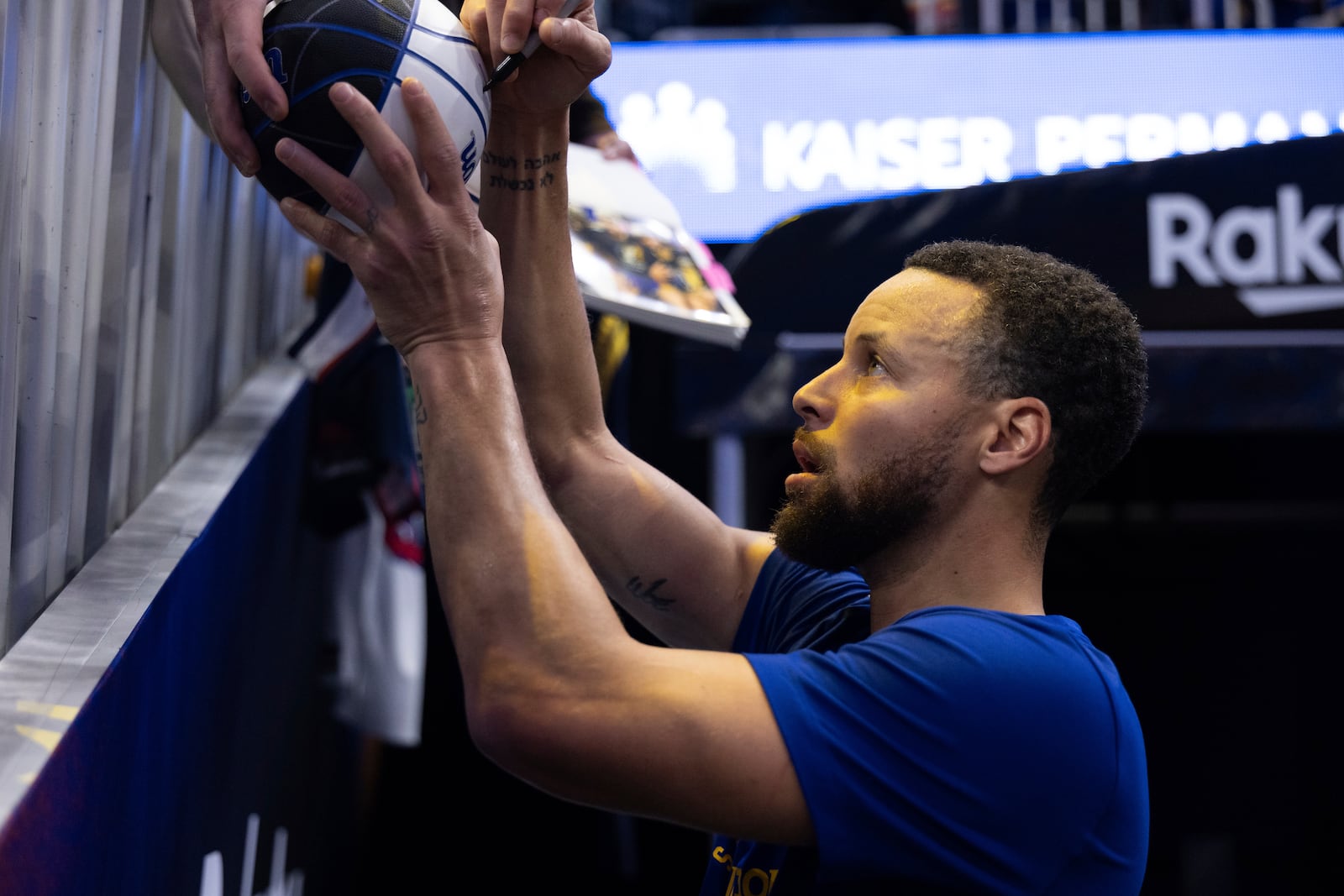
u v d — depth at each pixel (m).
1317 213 2.50
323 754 2.50
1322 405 2.51
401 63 0.82
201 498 1.28
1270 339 2.52
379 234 0.79
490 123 1.01
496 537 0.80
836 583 1.07
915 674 0.80
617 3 3.11
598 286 1.27
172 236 1.30
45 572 0.94
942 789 0.78
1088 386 0.92
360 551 2.08
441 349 0.83
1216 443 3.75
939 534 0.93
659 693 0.77
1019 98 2.53
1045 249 2.53
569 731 0.76
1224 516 3.71
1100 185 2.52
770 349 2.58
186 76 1.09
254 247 1.86
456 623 0.80
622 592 1.14
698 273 1.38
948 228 2.54
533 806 3.50
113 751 0.86
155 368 1.31
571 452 1.09
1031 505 0.93
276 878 1.91
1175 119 2.52
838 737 0.78
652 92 2.55
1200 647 3.92
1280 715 3.88
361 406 1.91
